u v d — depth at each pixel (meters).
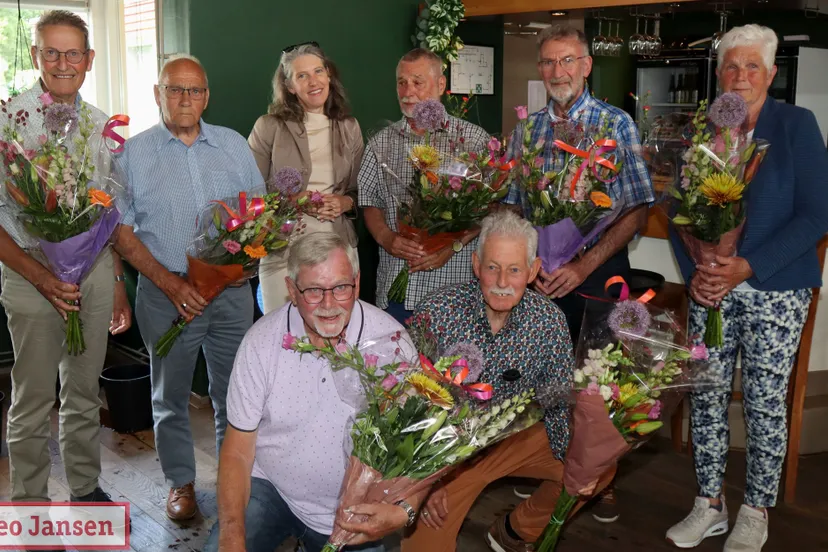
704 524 3.10
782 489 3.52
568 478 2.24
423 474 1.98
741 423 3.83
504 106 5.98
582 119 3.13
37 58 2.85
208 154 3.13
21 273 2.74
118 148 2.93
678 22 6.44
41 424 2.94
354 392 2.01
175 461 3.21
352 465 1.99
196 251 2.95
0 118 2.74
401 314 3.41
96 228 2.70
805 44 5.58
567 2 4.75
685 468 3.73
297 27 4.66
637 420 2.16
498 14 5.12
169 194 3.05
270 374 2.16
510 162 2.96
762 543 2.99
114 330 3.25
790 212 2.84
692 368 2.24
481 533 3.18
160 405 3.19
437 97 3.44
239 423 2.18
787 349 2.90
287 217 3.00
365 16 5.00
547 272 2.99
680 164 2.81
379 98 5.18
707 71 6.01
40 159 2.61
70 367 3.01
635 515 3.32
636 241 4.14
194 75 3.00
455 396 2.03
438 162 2.99
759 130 2.84
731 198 2.62
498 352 2.52
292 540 3.07
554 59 3.07
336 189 3.79
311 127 3.74
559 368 2.55
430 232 3.12
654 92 6.41
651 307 2.44
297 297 2.09
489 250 2.40
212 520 3.21
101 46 4.69
